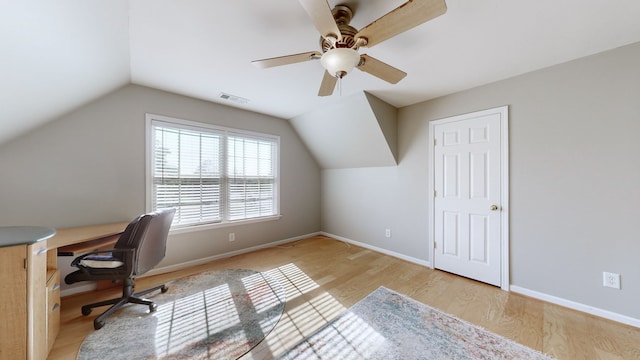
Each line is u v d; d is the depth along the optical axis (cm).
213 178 313
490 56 193
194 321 180
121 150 243
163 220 205
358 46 139
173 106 276
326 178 445
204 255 304
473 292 228
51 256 165
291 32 163
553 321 180
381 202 353
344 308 199
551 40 171
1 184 191
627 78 176
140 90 254
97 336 162
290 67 213
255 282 247
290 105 321
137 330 169
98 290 228
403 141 322
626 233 177
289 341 158
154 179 265
